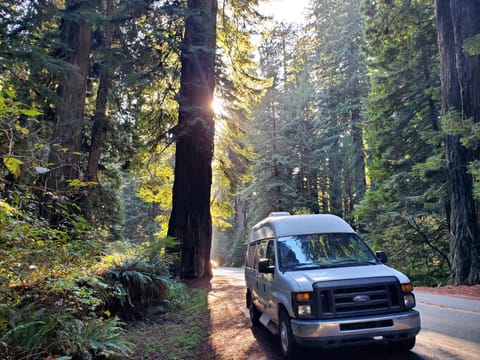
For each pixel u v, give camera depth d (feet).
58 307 16.97
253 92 67.62
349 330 15.72
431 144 57.77
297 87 119.03
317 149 109.81
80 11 41.68
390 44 63.52
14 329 13.44
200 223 54.44
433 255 63.52
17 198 17.30
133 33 49.80
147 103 64.18
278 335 20.74
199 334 23.86
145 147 59.93
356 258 20.36
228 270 107.86
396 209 63.46
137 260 29.40
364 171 98.07
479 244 41.83
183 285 41.24
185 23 55.21
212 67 55.21
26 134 16.47
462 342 19.10
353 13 101.65
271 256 21.79
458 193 43.91
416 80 62.54
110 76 54.03
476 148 39.99
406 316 16.16
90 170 53.67
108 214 55.98
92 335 17.22
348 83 101.14
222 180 76.48
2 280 15.25
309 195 112.47
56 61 36.01
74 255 19.93
